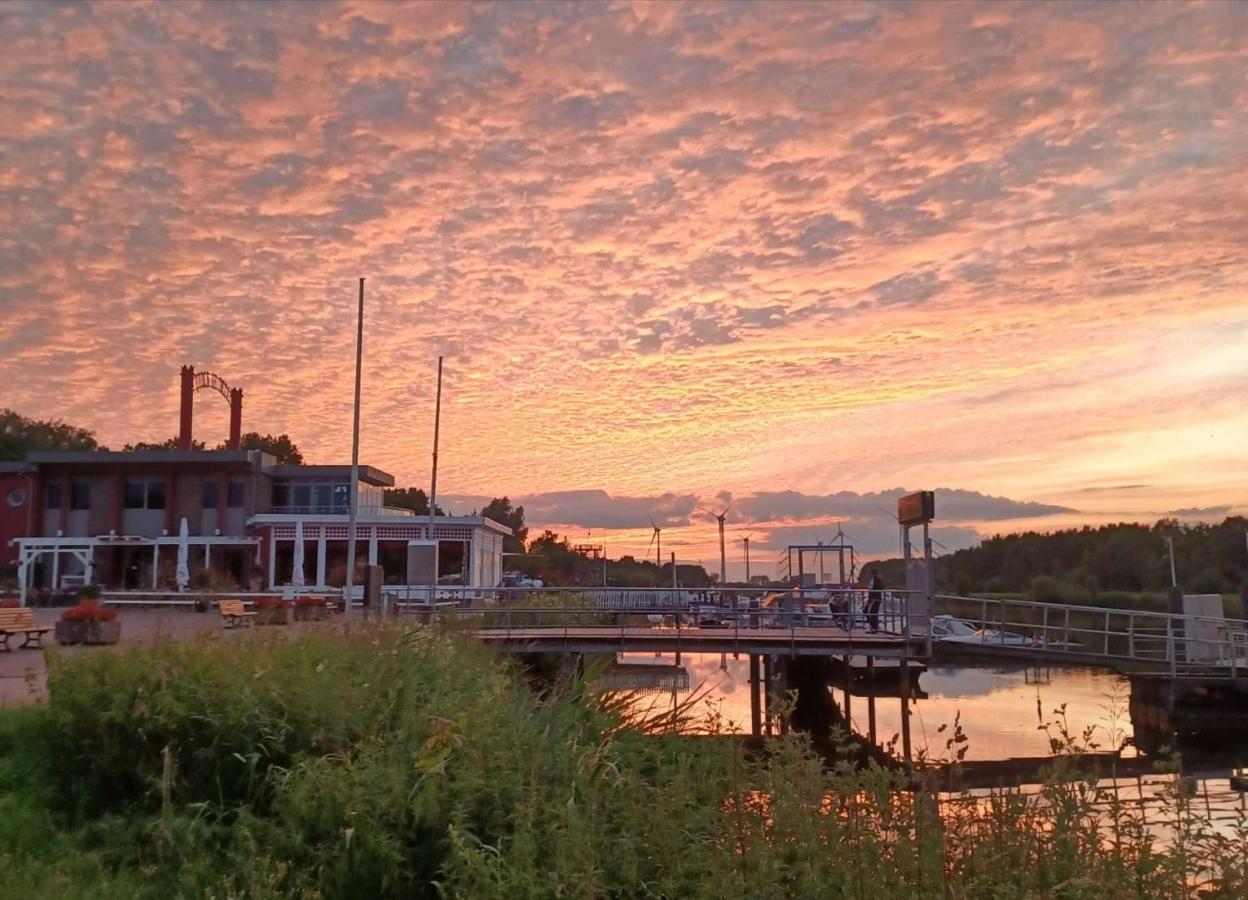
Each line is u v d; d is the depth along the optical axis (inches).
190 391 2289.6
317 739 290.7
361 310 1387.8
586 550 4079.7
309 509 2199.8
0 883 231.6
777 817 204.2
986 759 692.7
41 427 3791.8
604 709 349.4
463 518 1951.3
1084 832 194.7
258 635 392.2
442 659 378.0
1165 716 1031.6
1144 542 3014.3
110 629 813.2
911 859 191.3
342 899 229.6
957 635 1190.9
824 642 1060.5
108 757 290.8
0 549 2138.3
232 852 247.3
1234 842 194.9
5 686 514.6
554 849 221.1
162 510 2166.6
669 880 208.4
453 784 241.1
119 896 231.0
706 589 1222.3
